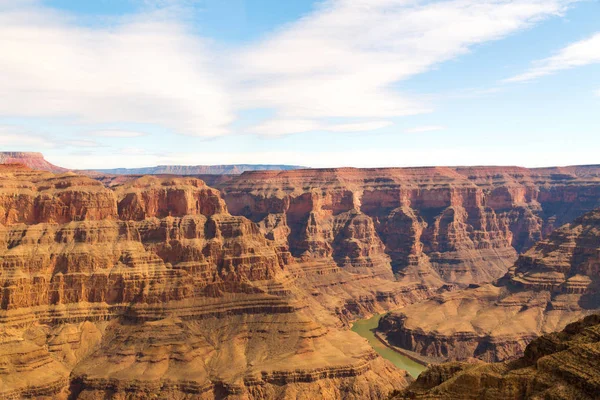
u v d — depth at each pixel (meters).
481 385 112.81
